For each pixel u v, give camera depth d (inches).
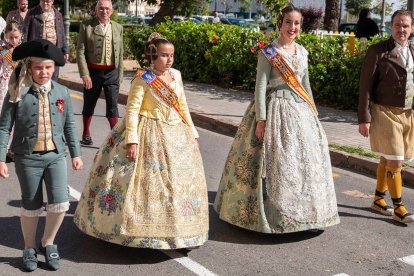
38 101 174.2
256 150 207.9
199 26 566.3
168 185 184.4
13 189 257.1
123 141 188.7
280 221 203.3
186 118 194.7
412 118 228.1
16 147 175.8
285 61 208.2
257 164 207.0
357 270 187.9
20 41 315.0
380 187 241.1
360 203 254.8
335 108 450.3
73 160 181.6
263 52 209.2
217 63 541.0
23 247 197.6
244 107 450.9
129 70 661.3
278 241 208.8
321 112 433.7
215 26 563.2
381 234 219.1
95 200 189.2
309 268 188.2
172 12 895.1
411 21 220.1
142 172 184.4
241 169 209.5
